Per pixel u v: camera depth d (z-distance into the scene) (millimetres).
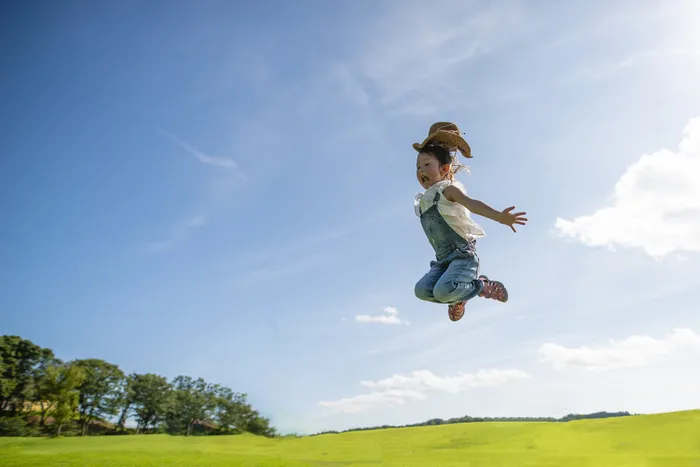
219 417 71188
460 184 3428
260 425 70875
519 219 2787
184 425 70000
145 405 68938
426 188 3607
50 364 60781
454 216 3309
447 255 3375
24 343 60469
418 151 3621
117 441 14289
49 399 53688
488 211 2920
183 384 72188
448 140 3463
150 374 70688
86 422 63688
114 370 66750
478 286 3279
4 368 57312
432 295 3350
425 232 3555
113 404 65562
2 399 59062
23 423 55500
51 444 13180
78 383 54906
